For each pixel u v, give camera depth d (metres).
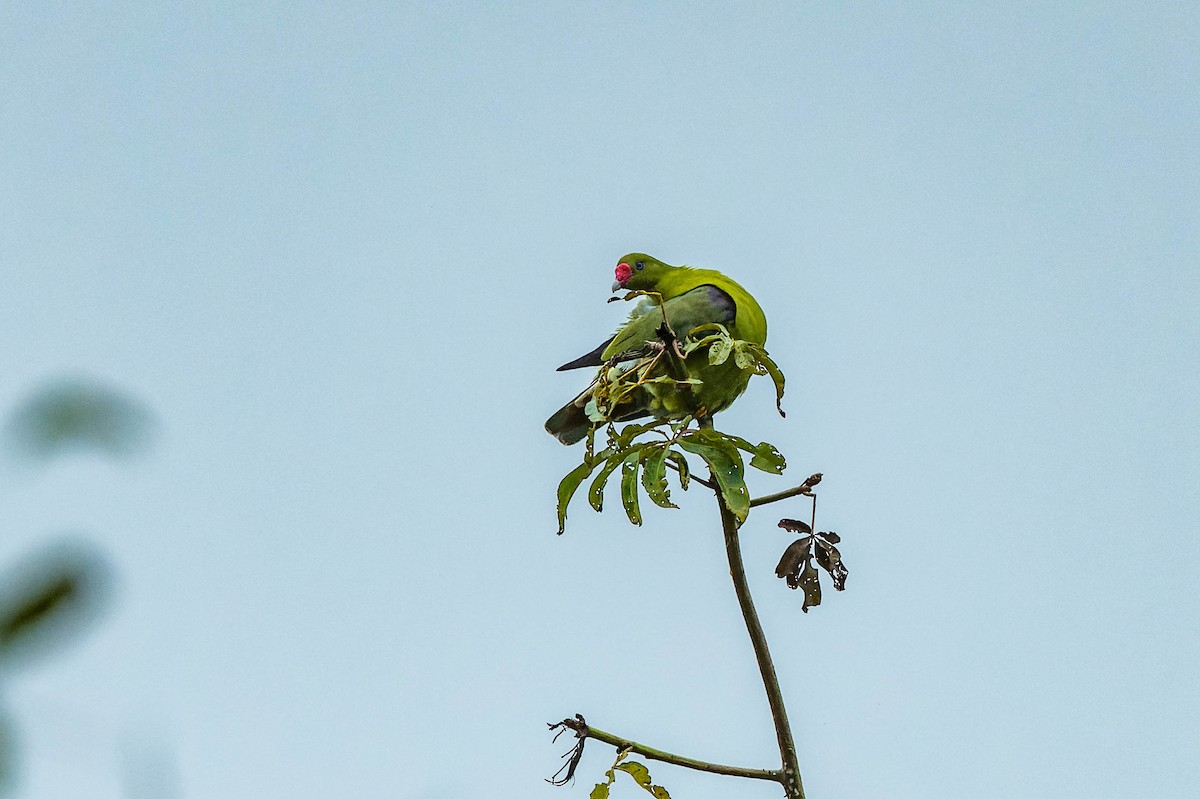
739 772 6.22
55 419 1.52
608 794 6.13
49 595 1.48
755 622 6.37
